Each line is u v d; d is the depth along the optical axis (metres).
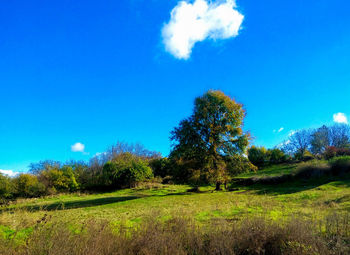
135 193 26.70
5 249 4.49
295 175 27.05
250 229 4.87
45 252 4.23
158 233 4.74
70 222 6.87
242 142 24.41
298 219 5.57
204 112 25.23
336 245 4.36
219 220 6.55
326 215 7.02
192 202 15.41
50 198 27.09
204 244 4.64
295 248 4.25
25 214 7.84
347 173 24.09
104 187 34.31
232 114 24.91
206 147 24.97
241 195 19.05
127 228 5.97
